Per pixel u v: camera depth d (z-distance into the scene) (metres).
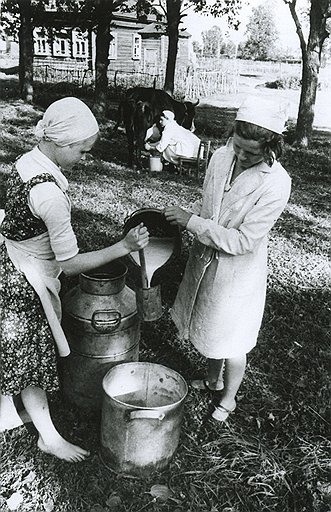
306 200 6.62
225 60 10.29
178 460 2.59
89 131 2.15
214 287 2.53
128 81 12.02
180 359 3.37
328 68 10.20
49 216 2.11
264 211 2.36
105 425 2.44
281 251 5.04
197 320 2.65
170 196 6.38
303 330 3.76
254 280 2.53
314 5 8.34
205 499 2.39
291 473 2.57
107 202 5.93
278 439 2.78
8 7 10.76
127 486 2.43
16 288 2.21
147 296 2.48
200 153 7.53
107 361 2.69
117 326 2.62
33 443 2.61
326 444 2.77
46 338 2.29
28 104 10.95
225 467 2.58
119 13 11.54
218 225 2.40
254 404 3.04
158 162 7.69
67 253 2.19
